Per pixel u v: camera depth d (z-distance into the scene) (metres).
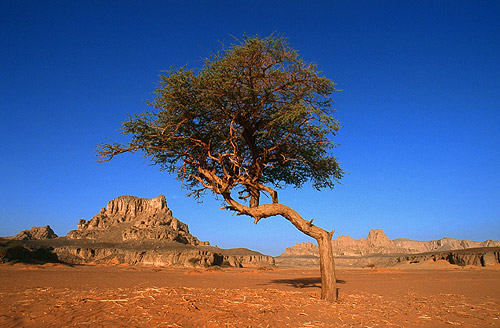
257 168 15.41
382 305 14.27
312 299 14.54
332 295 14.55
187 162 15.79
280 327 9.10
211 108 14.14
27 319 9.09
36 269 58.75
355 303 14.38
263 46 12.58
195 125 14.95
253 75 13.40
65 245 162.25
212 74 13.31
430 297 18.28
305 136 14.99
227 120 14.81
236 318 9.53
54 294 14.60
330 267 14.80
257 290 17.88
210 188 15.23
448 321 10.92
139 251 148.00
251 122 15.12
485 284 29.00
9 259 87.19
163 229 192.12
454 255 111.62
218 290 16.61
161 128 14.11
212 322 9.02
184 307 10.48
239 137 15.09
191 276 43.66
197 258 142.00
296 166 16.89
